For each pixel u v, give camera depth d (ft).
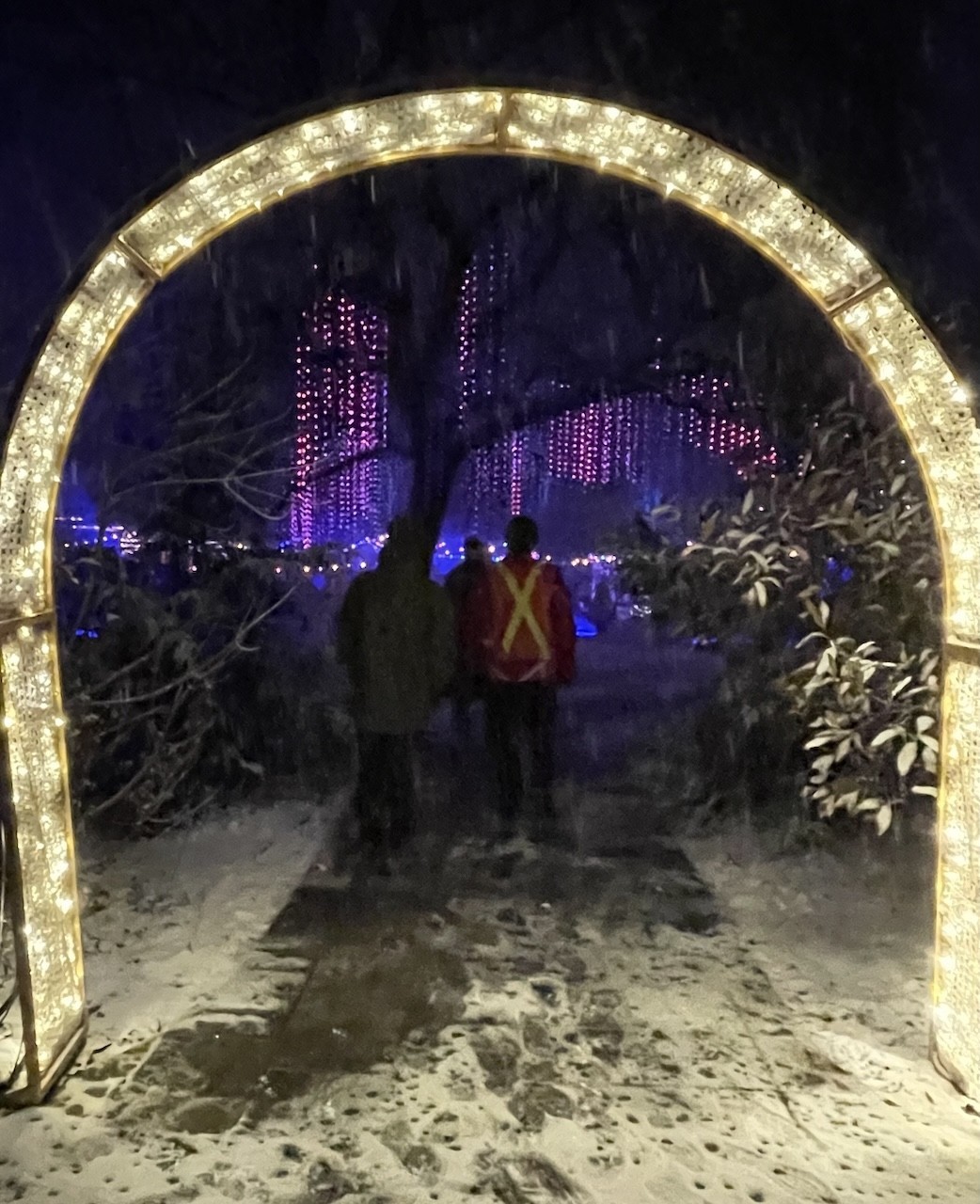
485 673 19.43
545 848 18.16
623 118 9.34
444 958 13.48
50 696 10.67
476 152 10.49
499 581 19.17
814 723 15.79
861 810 15.49
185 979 12.79
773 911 15.31
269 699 22.50
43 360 9.37
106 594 18.33
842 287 10.08
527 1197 8.67
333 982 12.75
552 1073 10.66
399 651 17.17
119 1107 9.93
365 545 52.19
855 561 16.69
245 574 22.20
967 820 10.18
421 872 16.89
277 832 18.86
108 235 8.93
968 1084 10.18
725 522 18.53
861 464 16.92
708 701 23.47
